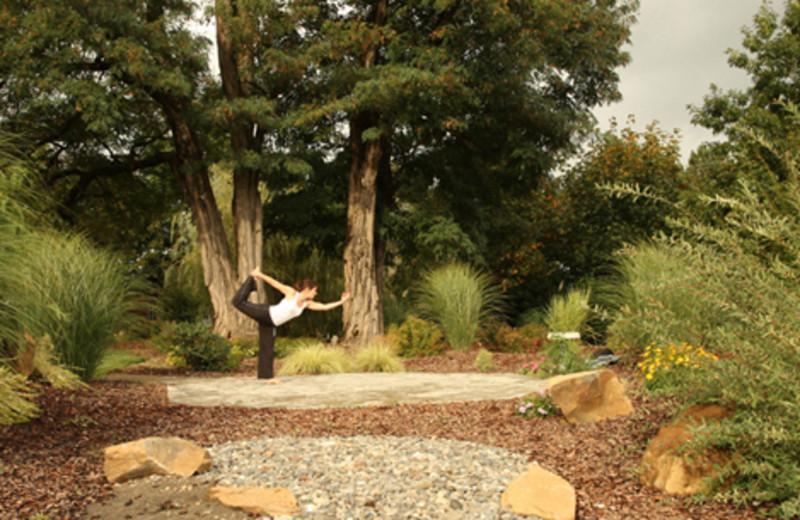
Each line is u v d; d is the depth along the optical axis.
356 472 3.95
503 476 3.92
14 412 4.96
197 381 9.04
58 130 16.78
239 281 16.58
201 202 16.53
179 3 16.12
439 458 4.30
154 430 5.30
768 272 3.72
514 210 22.92
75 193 18.53
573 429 5.19
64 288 7.56
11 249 5.21
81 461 4.22
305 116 15.25
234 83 16.55
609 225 20.81
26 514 3.23
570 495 3.39
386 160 18.39
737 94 16.70
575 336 10.44
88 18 13.81
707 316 3.98
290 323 19.70
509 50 15.34
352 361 11.30
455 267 14.54
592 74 17.78
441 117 15.74
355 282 16.42
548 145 17.67
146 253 22.86
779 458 3.42
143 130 19.20
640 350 8.38
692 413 4.04
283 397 7.32
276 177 17.86
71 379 6.91
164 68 14.74
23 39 13.01
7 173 5.75
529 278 22.55
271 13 15.53
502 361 11.48
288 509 3.27
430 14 16.62
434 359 12.07
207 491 3.58
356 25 15.11
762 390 3.44
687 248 3.80
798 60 16.02
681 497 3.55
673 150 21.44
